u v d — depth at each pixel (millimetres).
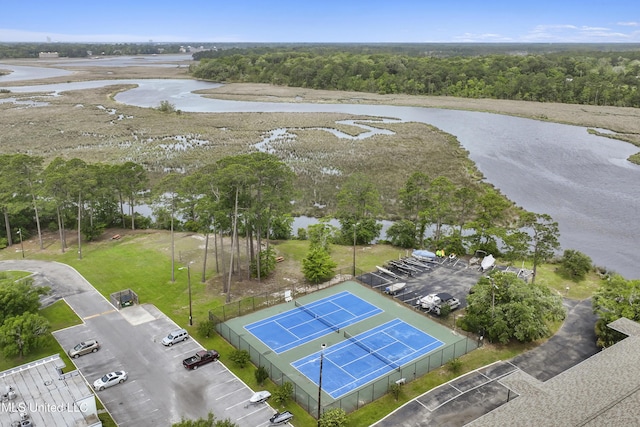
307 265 69500
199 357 50156
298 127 178750
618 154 147875
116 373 47250
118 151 141875
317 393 46125
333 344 54719
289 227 88812
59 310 61594
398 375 48562
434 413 43125
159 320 59562
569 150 151500
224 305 63000
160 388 46594
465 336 56094
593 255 81875
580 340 54844
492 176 124812
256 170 64875
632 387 36750
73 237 88062
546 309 54156
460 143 158750
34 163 81875
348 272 73500
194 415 42906
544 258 70688
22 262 76625
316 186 112875
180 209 76688
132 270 73938
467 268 74375
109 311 61625
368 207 84562
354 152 141750
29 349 51812
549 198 109625
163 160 132250
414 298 65125
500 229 76375
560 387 38062
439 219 84125
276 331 57375
